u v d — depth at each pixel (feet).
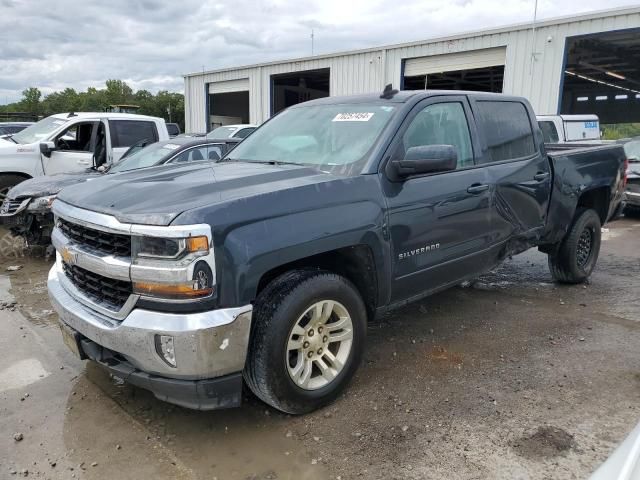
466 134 13.75
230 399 9.27
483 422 10.14
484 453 9.17
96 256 9.39
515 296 18.06
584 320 15.69
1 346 14.01
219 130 52.49
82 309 9.91
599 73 86.89
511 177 14.66
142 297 8.74
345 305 10.62
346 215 10.31
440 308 16.76
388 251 11.22
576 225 18.21
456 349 13.60
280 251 9.28
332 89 66.95
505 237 14.80
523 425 10.02
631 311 16.51
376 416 10.41
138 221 8.70
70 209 10.34
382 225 10.98
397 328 15.06
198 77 86.63
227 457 9.23
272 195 9.47
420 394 11.26
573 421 10.14
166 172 11.85
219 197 9.21
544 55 48.06
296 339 10.05
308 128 13.35
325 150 12.21
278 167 11.78
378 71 61.57
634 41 57.62
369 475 8.68
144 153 25.22
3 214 22.77
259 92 76.69
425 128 12.58
